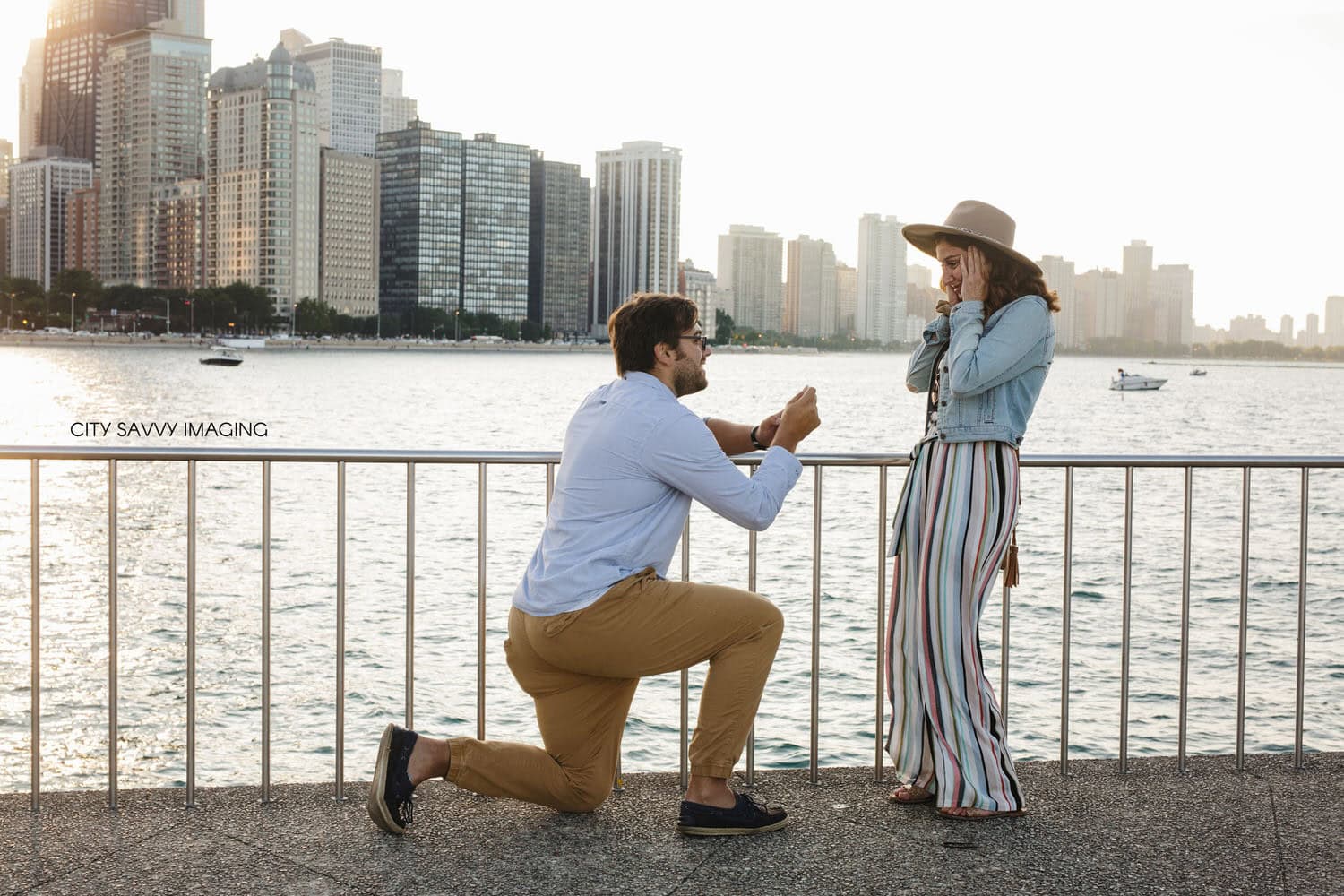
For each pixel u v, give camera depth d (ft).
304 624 51.01
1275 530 80.23
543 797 12.09
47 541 73.56
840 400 285.64
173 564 65.77
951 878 11.00
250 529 77.46
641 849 11.59
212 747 35.94
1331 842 11.89
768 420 12.73
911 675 12.69
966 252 12.16
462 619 51.19
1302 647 14.39
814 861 11.36
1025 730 37.99
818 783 13.61
